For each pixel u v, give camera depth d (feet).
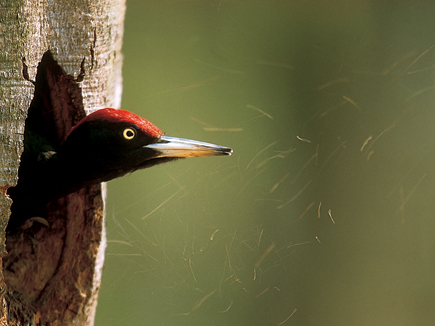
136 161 14.74
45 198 14.78
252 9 15.61
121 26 14.89
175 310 15.28
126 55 15.67
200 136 15.61
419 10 15.52
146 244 15.31
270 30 15.60
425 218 15.53
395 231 15.53
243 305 15.33
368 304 15.51
